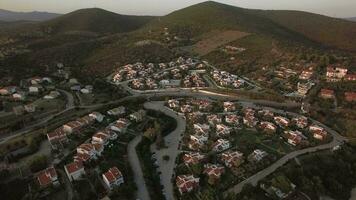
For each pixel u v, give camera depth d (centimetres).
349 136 15938
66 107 19262
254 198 10938
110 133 15300
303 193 11381
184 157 13512
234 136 15788
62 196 11100
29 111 17950
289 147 14775
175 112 19350
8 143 14512
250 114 18025
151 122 17388
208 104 19662
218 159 13512
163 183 12044
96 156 13512
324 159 13225
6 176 12025
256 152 13750
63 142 14525
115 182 11519
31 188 11338
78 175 12012
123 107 18912
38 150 14150
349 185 12281
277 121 17275
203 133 15725
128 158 13762
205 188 11638
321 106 19288
